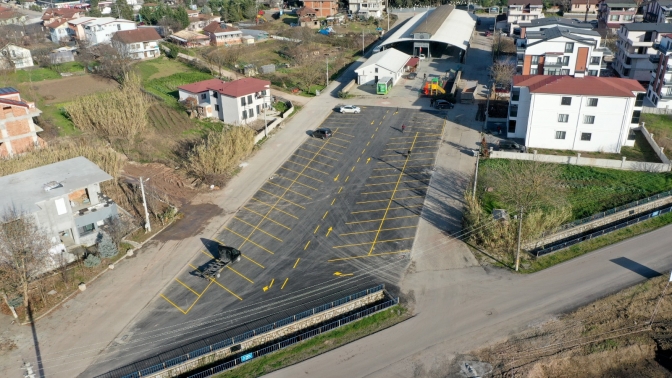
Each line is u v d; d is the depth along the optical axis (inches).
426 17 5718.5
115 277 2000.5
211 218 2383.1
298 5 7480.3
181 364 1596.9
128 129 3097.9
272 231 2279.8
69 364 1608.0
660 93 3563.0
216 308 1838.1
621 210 2378.2
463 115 3531.0
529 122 2967.5
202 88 3575.3
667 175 2674.7
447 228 2277.3
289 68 4707.2
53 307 1846.7
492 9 7234.3
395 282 1958.7
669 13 5123.0
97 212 2133.4
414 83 4242.1
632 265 2041.1
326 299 1868.8
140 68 4485.7
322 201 2504.9
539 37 3656.5
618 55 4379.9
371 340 1705.2
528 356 1637.6
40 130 3041.3
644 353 1700.3
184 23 5905.5
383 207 2440.9
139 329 1748.3
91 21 5413.4
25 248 1787.6
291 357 1649.9
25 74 4183.1
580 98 2847.0
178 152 3034.0
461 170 2760.8
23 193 1999.3
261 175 2768.2
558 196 2500.0
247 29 6190.9
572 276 1987.0
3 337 1716.3
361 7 6958.7
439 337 1707.7
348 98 3929.6
